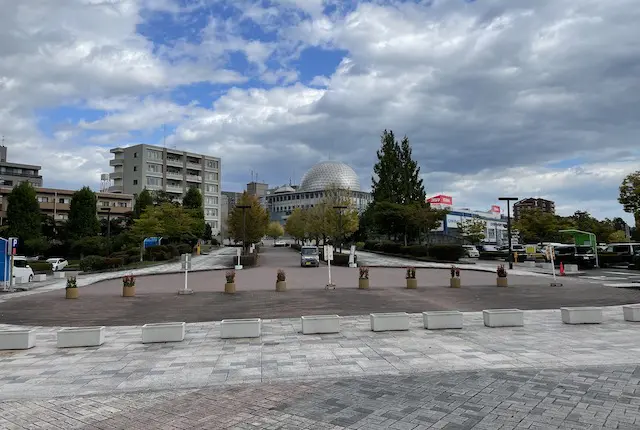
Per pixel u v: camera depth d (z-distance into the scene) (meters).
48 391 7.52
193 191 83.12
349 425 5.73
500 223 102.06
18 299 21.52
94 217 65.19
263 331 12.62
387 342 10.91
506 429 5.50
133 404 6.83
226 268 39.81
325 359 9.34
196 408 6.56
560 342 10.64
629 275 30.11
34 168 103.75
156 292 23.19
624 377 7.68
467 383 7.50
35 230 59.94
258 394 7.16
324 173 126.31
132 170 96.62
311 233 76.44
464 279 28.94
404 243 56.75
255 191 156.88
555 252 39.81
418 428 5.58
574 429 5.46
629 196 37.34
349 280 28.42
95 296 21.88
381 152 62.06
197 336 12.09
